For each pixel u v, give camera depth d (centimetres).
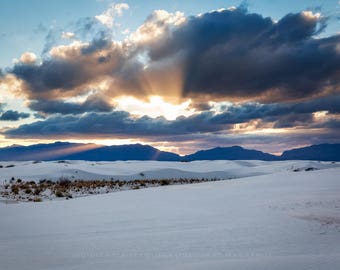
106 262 694
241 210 1345
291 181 2342
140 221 1211
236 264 596
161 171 7000
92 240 921
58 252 799
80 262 704
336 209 1248
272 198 1622
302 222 1065
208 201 1706
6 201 2672
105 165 7919
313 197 1548
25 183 4175
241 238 879
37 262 716
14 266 691
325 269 547
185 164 9025
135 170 6950
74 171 5847
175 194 2152
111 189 3722
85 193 3375
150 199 1942
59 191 3244
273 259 626
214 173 7269
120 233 1007
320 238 868
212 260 677
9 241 959
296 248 771
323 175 2575
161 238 908
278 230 965
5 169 5903
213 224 1086
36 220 1350
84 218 1344
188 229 1022
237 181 2742
